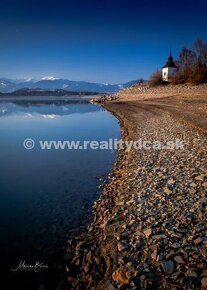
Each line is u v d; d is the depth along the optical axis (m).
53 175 18.05
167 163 16.16
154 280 7.13
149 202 11.40
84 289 7.64
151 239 8.79
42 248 10.04
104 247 9.13
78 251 9.44
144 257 8.05
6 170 19.38
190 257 7.80
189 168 14.55
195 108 39.50
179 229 9.11
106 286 7.30
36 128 41.59
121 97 92.00
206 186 11.98
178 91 68.06
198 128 24.31
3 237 10.82
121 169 17.83
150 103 58.59
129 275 7.36
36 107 95.38
